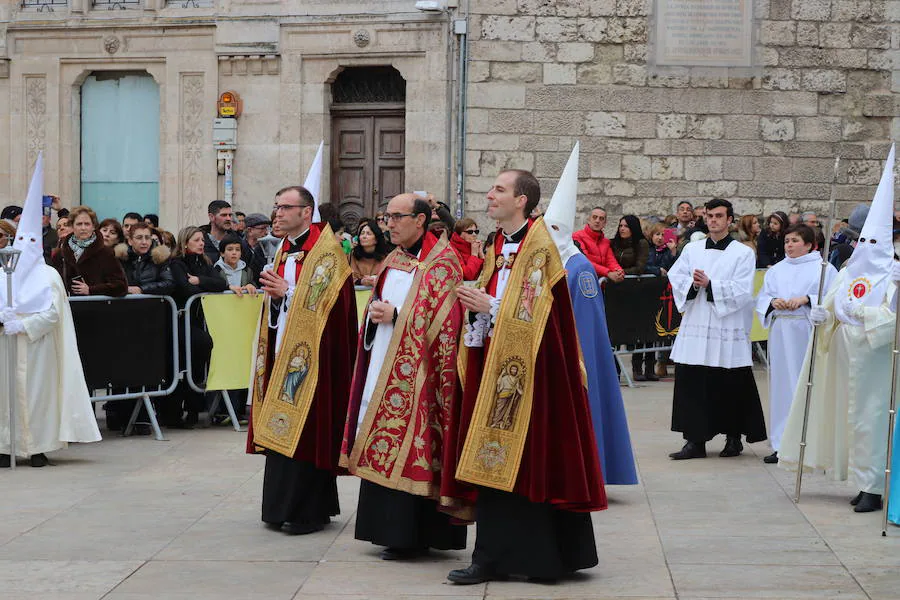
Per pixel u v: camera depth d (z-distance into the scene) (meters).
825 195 18.73
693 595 6.09
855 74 18.69
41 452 9.42
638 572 6.53
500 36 18.20
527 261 6.27
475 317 6.38
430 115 18.31
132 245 11.23
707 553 6.93
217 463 9.61
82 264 10.37
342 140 19.00
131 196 19.69
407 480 6.60
